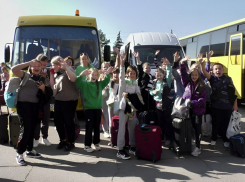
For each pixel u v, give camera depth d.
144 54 9.23
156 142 4.55
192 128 5.05
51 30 7.82
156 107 5.59
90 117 5.05
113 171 4.19
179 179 3.91
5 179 3.86
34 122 4.60
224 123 5.38
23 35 7.73
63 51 7.75
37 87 4.55
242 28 10.87
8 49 8.09
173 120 4.98
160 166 4.42
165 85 5.42
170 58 9.13
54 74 5.20
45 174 4.06
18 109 4.41
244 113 10.16
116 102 4.91
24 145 4.42
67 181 3.83
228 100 5.36
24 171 4.16
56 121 5.14
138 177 3.97
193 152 4.91
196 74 4.97
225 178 3.95
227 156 4.95
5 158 4.71
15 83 4.74
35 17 7.96
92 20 8.19
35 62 4.47
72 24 7.98
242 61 10.71
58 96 5.00
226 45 11.88
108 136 6.18
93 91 4.97
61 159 4.70
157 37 9.89
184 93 5.04
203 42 13.97
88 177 3.96
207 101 5.69
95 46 7.98
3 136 5.56
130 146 5.10
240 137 4.96
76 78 4.78
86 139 5.07
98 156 4.89
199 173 4.13
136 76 5.00
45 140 5.52
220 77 5.45
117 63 5.52
